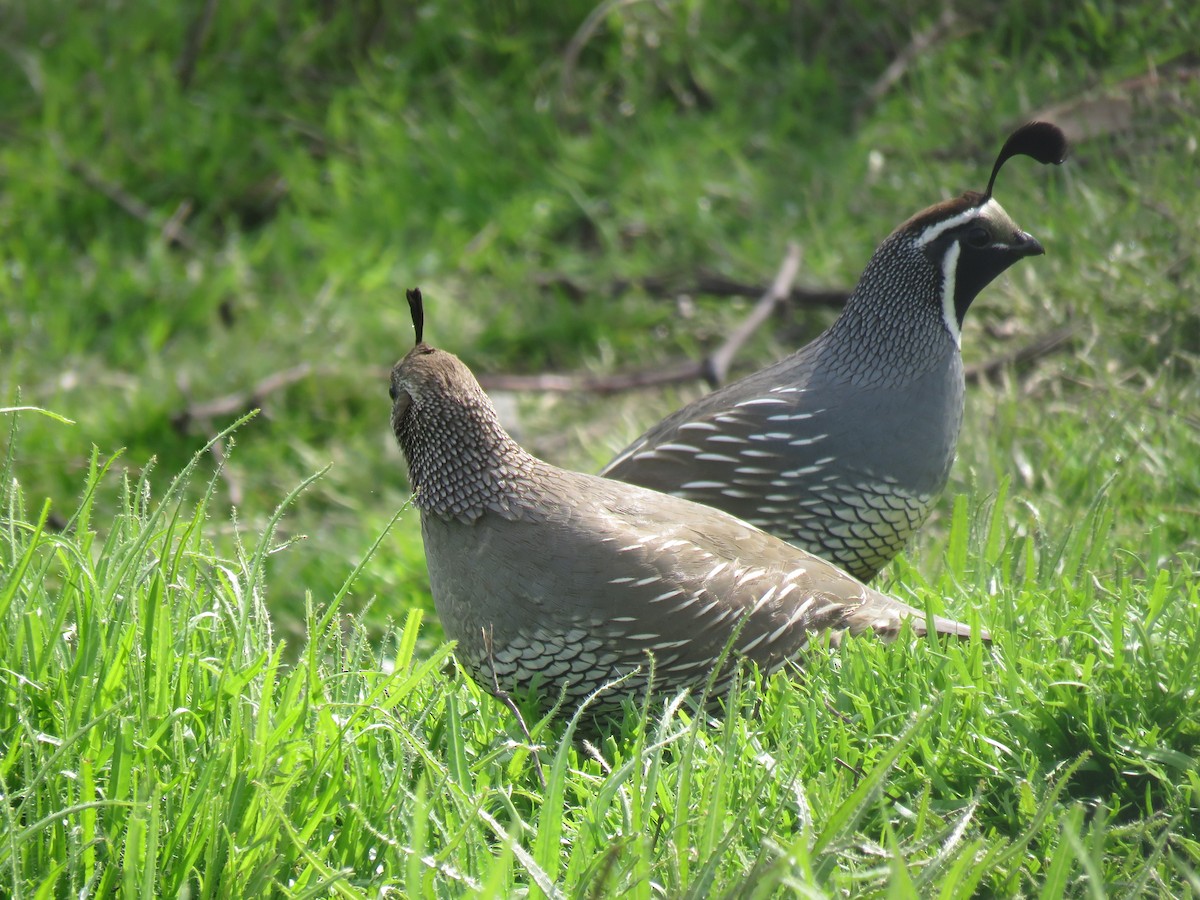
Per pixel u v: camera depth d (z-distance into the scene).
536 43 16.97
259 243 15.57
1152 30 14.88
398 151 16.19
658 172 15.51
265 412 13.85
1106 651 6.62
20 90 17.09
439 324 14.67
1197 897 5.25
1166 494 9.70
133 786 5.31
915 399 8.85
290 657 10.79
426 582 11.51
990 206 9.16
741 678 7.02
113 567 6.03
